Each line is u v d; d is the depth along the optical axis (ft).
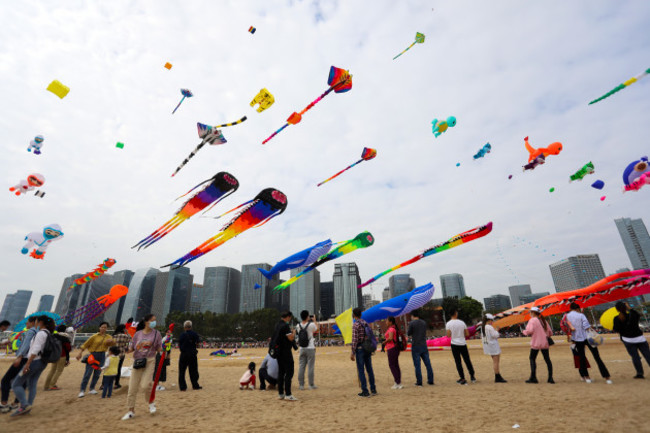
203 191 26.61
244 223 28.30
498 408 16.38
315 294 594.24
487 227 40.83
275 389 27.68
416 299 57.67
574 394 18.62
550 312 52.75
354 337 22.97
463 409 16.61
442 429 13.47
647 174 26.21
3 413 18.92
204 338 322.55
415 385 25.70
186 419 17.07
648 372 25.71
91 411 19.45
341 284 585.63
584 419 13.62
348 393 23.84
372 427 14.28
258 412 18.33
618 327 23.72
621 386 20.29
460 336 26.03
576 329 23.65
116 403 22.00
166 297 566.36
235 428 15.07
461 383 24.95
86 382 25.12
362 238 40.96
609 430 12.10
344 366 48.49
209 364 63.72
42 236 39.81
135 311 545.85
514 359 45.57
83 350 25.35
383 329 153.58
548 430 12.55
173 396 24.62
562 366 33.78
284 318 23.07
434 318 236.02
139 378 18.26
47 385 28.19
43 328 19.99
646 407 14.78
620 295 48.62
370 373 22.70
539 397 18.35
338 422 15.42
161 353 19.80
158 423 16.31
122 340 28.22
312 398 22.24
